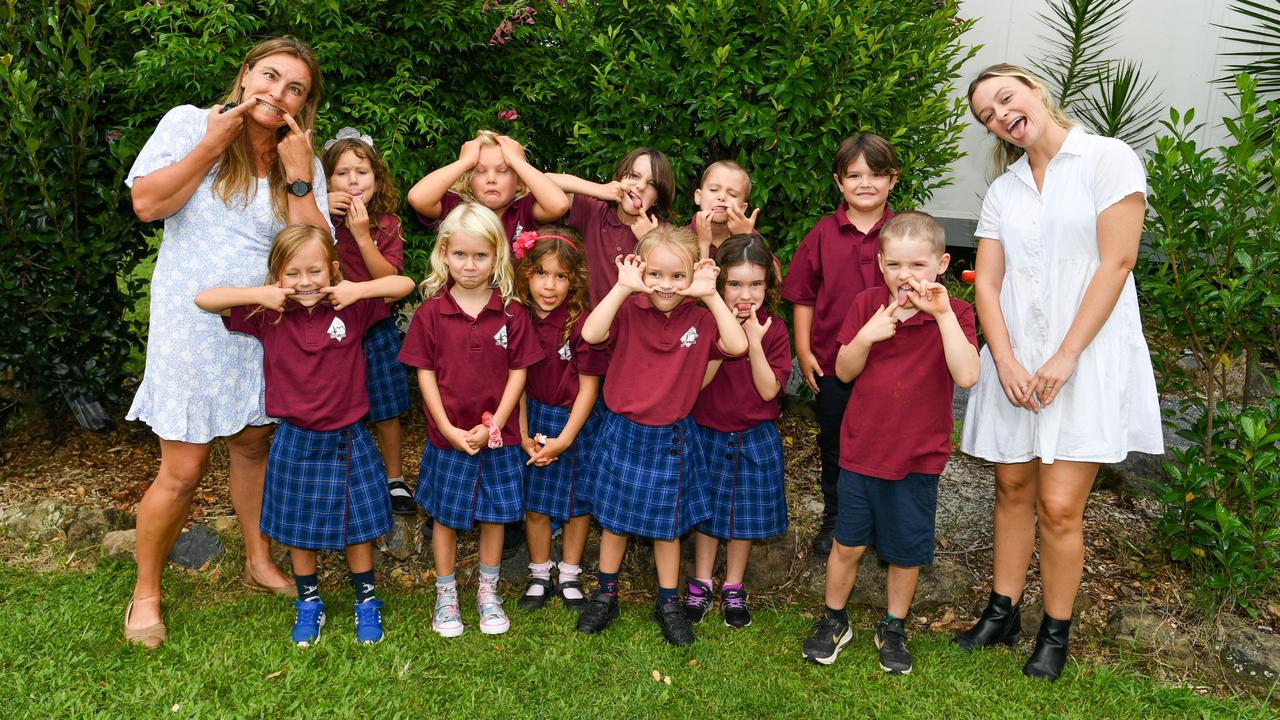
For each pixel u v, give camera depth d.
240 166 2.90
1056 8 6.27
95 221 4.13
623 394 3.22
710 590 3.49
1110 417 2.90
